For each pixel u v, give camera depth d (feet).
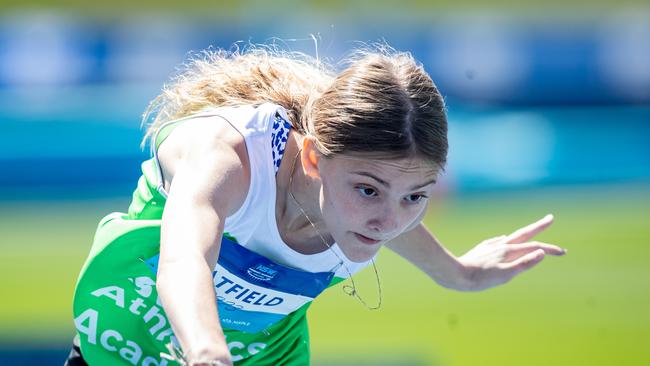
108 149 118.73
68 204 109.29
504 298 77.36
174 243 23.66
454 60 132.16
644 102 133.18
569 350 65.46
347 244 25.90
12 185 114.62
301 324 34.37
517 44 134.62
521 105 132.46
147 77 130.41
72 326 67.21
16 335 64.95
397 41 132.36
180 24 136.77
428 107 24.85
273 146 27.50
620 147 125.59
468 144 122.83
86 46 131.54
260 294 30.45
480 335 68.85
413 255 35.40
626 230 97.76
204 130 27.02
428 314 72.59
